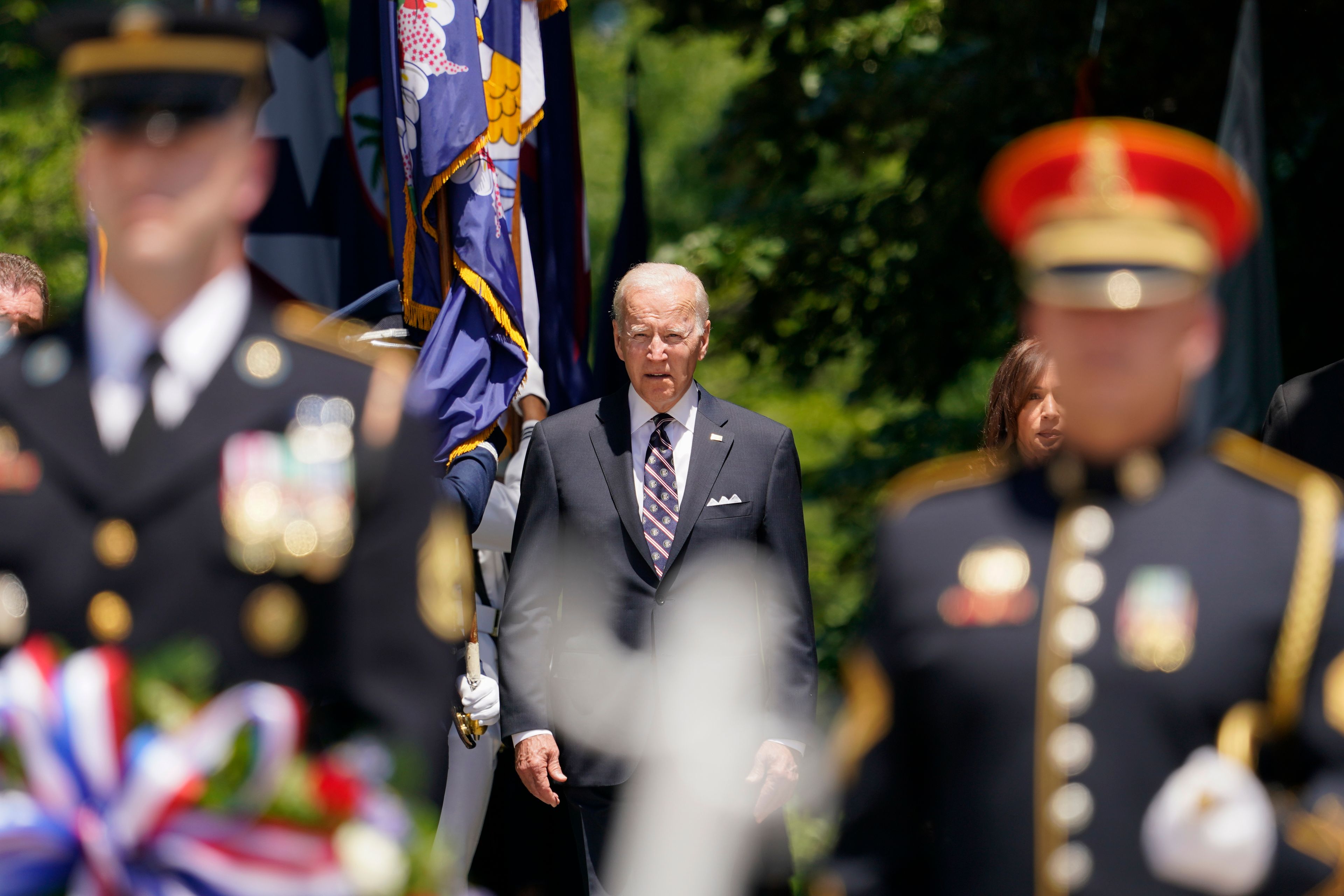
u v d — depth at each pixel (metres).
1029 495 8.44
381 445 8.00
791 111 35.72
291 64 19.69
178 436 7.79
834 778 8.68
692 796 14.15
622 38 65.31
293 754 7.44
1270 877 7.38
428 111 15.53
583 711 14.64
